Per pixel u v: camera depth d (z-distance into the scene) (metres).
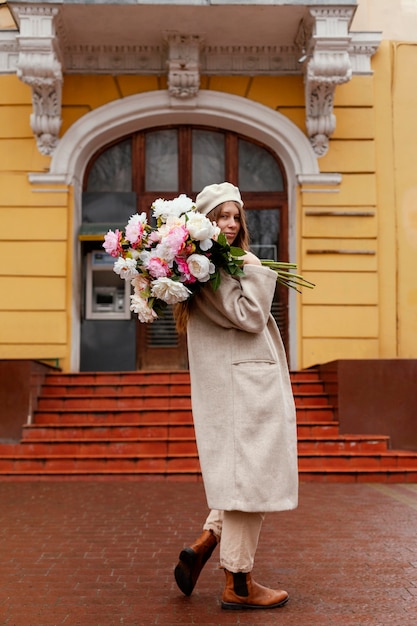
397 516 5.87
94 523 5.66
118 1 10.28
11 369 9.23
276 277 3.43
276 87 11.73
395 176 11.65
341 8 10.41
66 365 11.25
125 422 9.31
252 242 12.05
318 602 3.55
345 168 11.56
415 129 11.75
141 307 3.48
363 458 8.34
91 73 11.66
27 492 7.28
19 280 11.34
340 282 11.41
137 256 3.45
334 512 6.06
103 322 11.83
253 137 12.11
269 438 3.33
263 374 3.39
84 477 8.20
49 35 10.39
